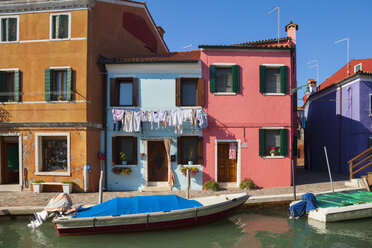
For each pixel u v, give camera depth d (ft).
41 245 23.59
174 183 40.06
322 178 49.01
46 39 39.17
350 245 23.38
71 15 38.81
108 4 43.78
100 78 41.45
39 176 38.37
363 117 50.67
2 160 41.34
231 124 40.98
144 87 41.27
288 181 41.14
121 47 47.09
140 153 40.52
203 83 40.78
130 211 25.88
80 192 37.40
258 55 41.63
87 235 25.31
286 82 41.60
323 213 28.30
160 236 25.53
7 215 29.37
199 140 40.57
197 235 25.70
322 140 64.59
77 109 37.91
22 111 39.22
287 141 41.45
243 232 26.30
